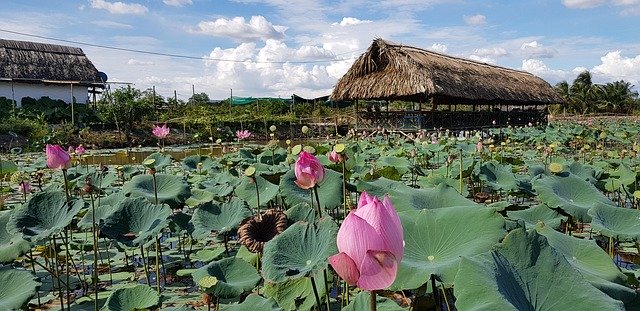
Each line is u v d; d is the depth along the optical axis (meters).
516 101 27.66
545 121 35.56
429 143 12.20
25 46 32.06
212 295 2.83
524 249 1.84
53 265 4.49
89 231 5.39
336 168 5.95
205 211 4.09
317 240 2.56
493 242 2.13
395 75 21.36
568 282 1.74
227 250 4.46
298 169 3.17
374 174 5.70
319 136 30.70
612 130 21.06
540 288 1.75
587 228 5.27
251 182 5.07
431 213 2.47
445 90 20.47
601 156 11.54
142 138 24.25
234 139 27.23
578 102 62.59
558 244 2.60
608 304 1.63
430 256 2.28
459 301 1.61
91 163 14.45
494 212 2.28
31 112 25.31
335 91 23.88
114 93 26.61
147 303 2.69
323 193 4.34
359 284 1.50
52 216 3.35
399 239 1.53
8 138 19.77
